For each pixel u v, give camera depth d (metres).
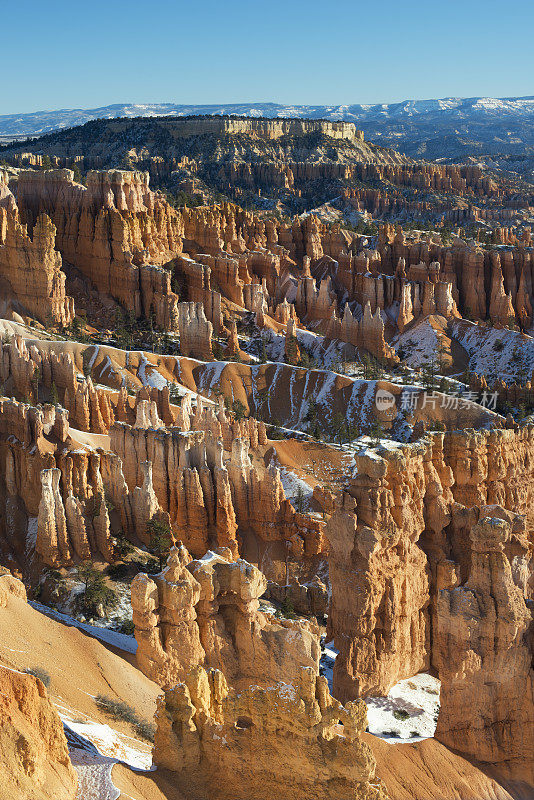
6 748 39.88
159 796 45.94
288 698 46.62
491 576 61.62
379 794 45.72
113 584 104.00
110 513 114.44
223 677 51.31
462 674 62.16
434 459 82.00
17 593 78.56
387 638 76.06
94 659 67.94
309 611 115.25
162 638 65.25
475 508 80.06
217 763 48.09
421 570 78.94
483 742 63.12
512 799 61.34
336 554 75.88
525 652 62.50
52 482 107.88
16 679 43.00
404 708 74.38
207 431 133.12
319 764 46.09
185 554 68.44
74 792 43.38
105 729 55.62
